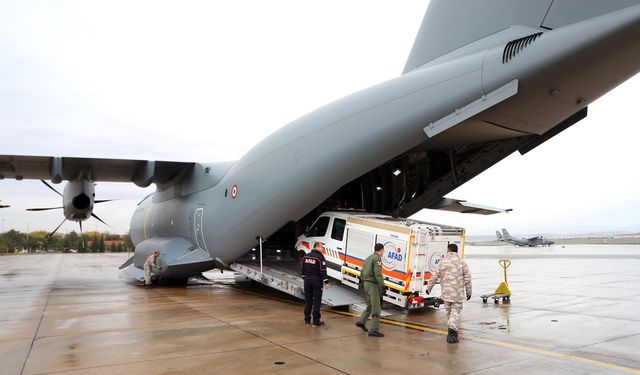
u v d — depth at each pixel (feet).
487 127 26.99
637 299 36.14
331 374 15.81
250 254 41.91
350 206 39.88
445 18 27.20
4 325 24.89
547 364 17.15
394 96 27.50
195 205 42.86
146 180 42.32
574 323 25.89
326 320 26.35
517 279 53.88
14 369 16.48
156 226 52.42
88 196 43.24
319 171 30.48
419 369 16.42
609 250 176.35
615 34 19.19
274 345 20.08
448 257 21.50
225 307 31.27
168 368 16.55
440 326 24.93
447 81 24.99
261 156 35.27
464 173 32.68
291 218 33.32
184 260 41.39
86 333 22.62
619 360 17.76
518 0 23.35
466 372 16.05
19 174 44.34
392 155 28.22
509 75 22.50
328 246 32.76
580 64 20.75
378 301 22.16
